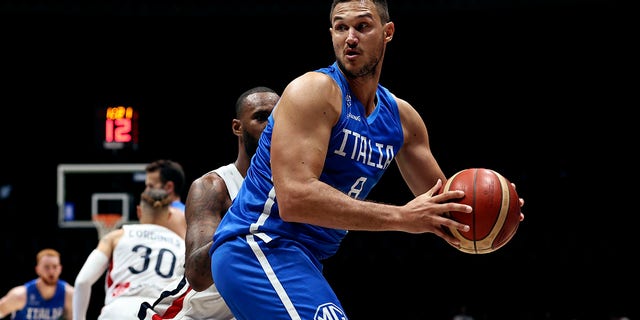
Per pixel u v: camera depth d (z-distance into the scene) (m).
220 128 15.29
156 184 5.50
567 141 14.98
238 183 3.37
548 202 14.88
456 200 2.50
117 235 4.50
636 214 14.52
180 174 5.59
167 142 15.23
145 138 15.18
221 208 3.27
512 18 13.02
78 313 4.50
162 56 14.46
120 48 14.11
